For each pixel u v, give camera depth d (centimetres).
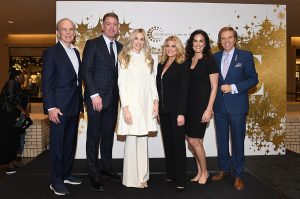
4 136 442
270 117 495
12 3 632
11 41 1152
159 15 469
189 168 425
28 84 1145
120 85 337
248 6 479
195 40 335
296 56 1280
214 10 475
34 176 394
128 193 330
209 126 479
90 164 343
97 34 465
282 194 325
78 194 327
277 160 464
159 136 479
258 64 487
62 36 326
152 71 353
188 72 334
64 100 326
